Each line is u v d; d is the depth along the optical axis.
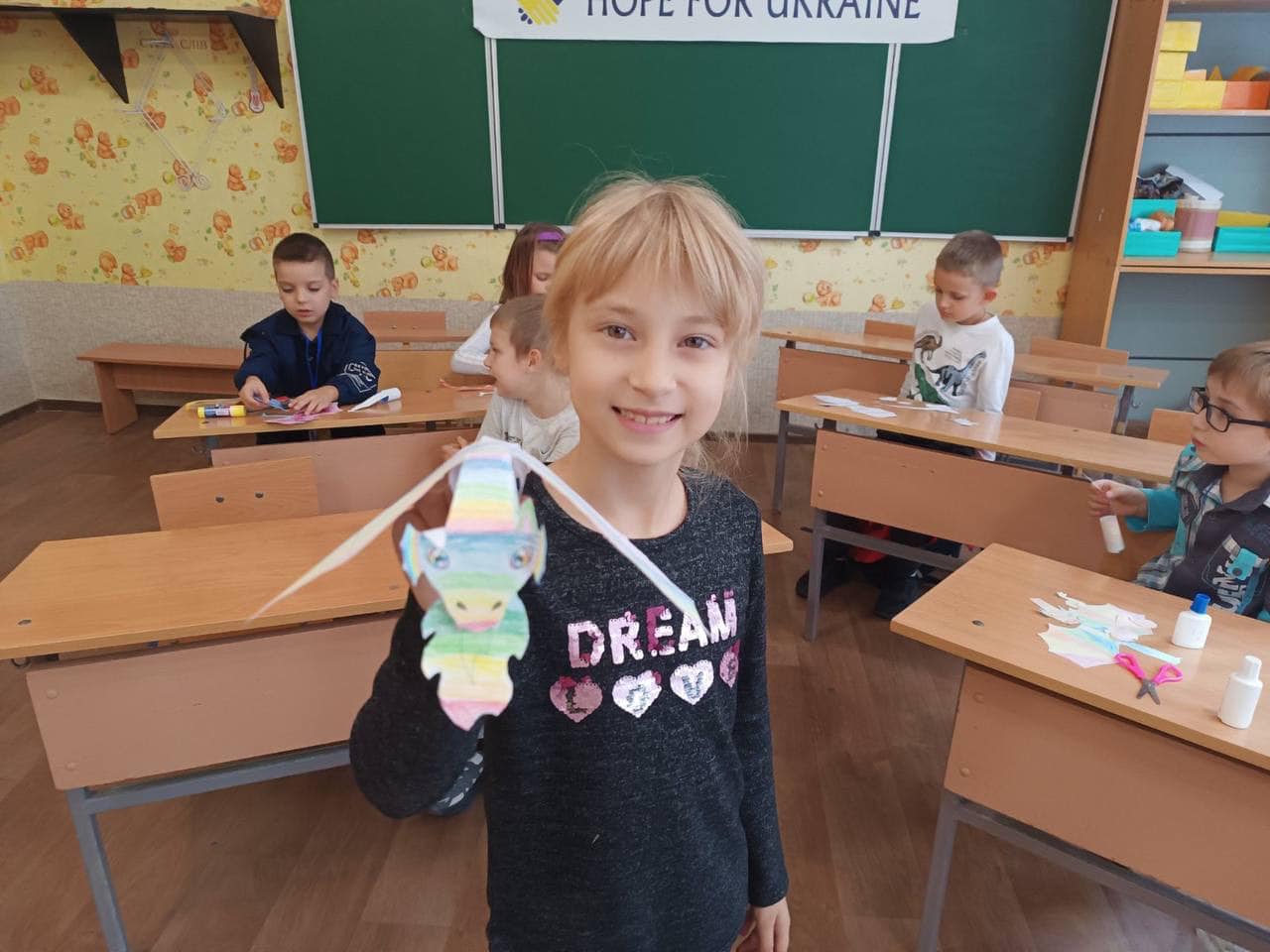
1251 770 1.00
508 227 3.99
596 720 0.63
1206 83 3.26
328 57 3.73
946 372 2.58
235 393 4.12
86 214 4.11
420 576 0.41
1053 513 1.95
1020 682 1.18
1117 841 1.14
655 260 0.55
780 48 3.63
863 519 2.27
